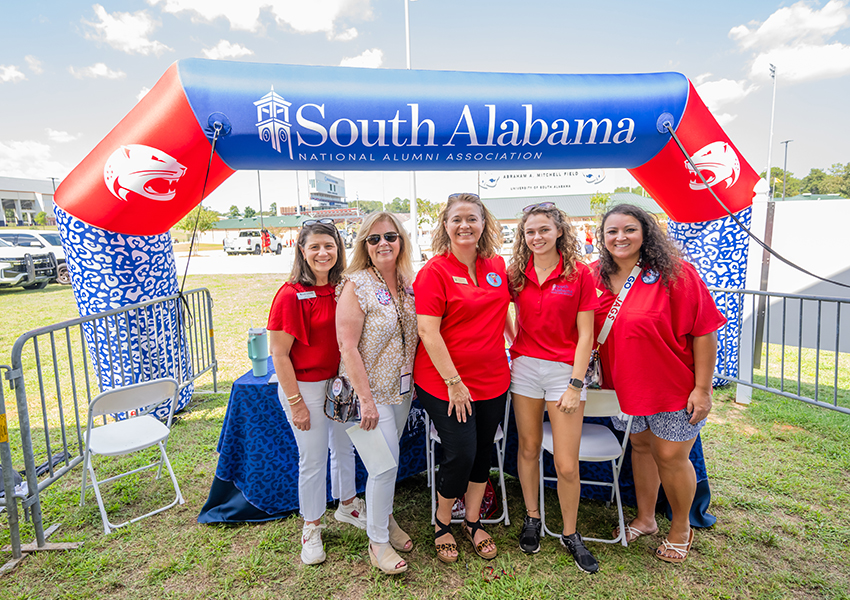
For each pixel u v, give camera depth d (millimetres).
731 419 4133
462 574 2283
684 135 4086
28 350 6703
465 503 2527
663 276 2115
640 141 4043
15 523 2381
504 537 2557
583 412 2332
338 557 2400
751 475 3146
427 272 2139
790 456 3439
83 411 4484
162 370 4207
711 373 2133
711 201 4402
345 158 3838
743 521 2660
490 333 2188
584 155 4082
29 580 2260
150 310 4066
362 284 2145
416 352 2295
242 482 2686
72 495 2982
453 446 2188
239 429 2670
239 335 7402
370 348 2162
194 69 3578
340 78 3695
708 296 2125
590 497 2889
